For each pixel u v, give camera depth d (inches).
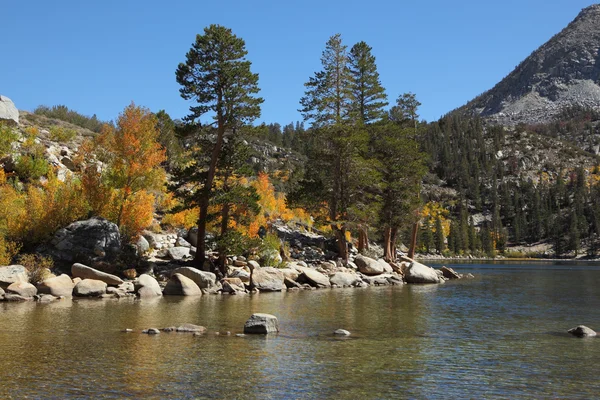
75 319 698.8
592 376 419.2
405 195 1934.1
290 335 605.0
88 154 1720.0
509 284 1585.9
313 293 1165.7
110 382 384.8
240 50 1307.8
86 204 1300.4
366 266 1612.9
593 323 737.6
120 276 1157.7
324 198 1680.6
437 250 5954.7
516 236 7135.8
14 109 1967.3
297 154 6368.1
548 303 1013.2
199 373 415.2
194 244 1606.8
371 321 732.0
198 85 1283.2
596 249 6314.0
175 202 1764.3
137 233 1373.0
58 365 437.7
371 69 2007.9
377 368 440.5
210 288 1120.2
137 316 735.7
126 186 1341.0
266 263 1417.3
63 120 3051.2
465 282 1675.7
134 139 1336.1
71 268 1106.7
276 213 2193.7
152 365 441.4
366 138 1672.0
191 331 614.2
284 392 364.8
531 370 438.3
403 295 1149.7
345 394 362.3
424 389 377.1
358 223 1662.2
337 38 1834.4
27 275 1007.0
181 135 1312.7
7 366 432.8
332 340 574.6
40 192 1357.0
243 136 1341.0
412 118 2262.6
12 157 1589.6
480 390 375.6
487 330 661.9
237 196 1253.7
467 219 7396.7
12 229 1176.8
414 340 581.6
